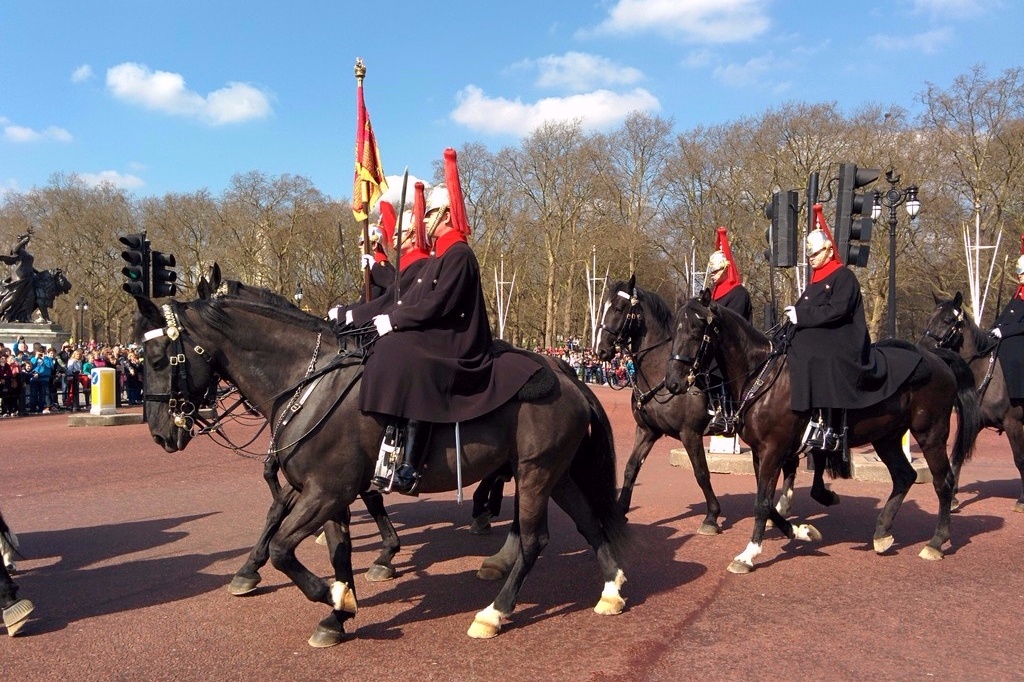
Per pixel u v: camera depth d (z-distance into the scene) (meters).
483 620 5.25
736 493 10.51
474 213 53.34
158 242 59.44
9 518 9.03
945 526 7.38
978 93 39.06
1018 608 5.90
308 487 5.11
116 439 16.64
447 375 5.16
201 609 5.82
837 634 5.35
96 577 6.63
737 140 45.22
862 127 40.56
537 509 5.47
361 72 7.13
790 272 38.06
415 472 5.13
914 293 42.84
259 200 55.72
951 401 7.72
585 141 52.41
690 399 8.21
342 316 7.29
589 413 5.74
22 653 5.01
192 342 5.48
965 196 40.19
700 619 5.63
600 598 6.04
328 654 4.99
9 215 60.44
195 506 9.68
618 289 8.78
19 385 22.80
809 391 6.90
